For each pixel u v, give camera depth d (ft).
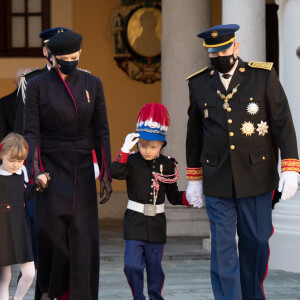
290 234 61.11
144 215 41.37
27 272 40.68
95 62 107.55
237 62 39.99
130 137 40.65
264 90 39.40
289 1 63.82
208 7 86.69
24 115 39.55
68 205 39.04
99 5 107.76
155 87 108.17
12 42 107.24
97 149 40.88
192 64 85.97
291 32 63.72
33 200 46.42
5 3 107.24
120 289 52.85
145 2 107.55
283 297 50.14
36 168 39.17
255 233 39.60
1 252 39.81
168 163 42.16
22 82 46.75
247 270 40.27
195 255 69.26
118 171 40.45
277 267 61.87
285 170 39.32
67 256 39.50
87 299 39.24
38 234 39.47
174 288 53.31
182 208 87.30
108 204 105.91
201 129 41.65
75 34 38.83
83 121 39.55
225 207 39.75
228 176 39.45
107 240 83.35
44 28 107.24
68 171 39.32
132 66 107.86
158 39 107.86
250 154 39.19
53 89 39.27
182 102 86.07
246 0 68.13
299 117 63.00
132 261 40.78
